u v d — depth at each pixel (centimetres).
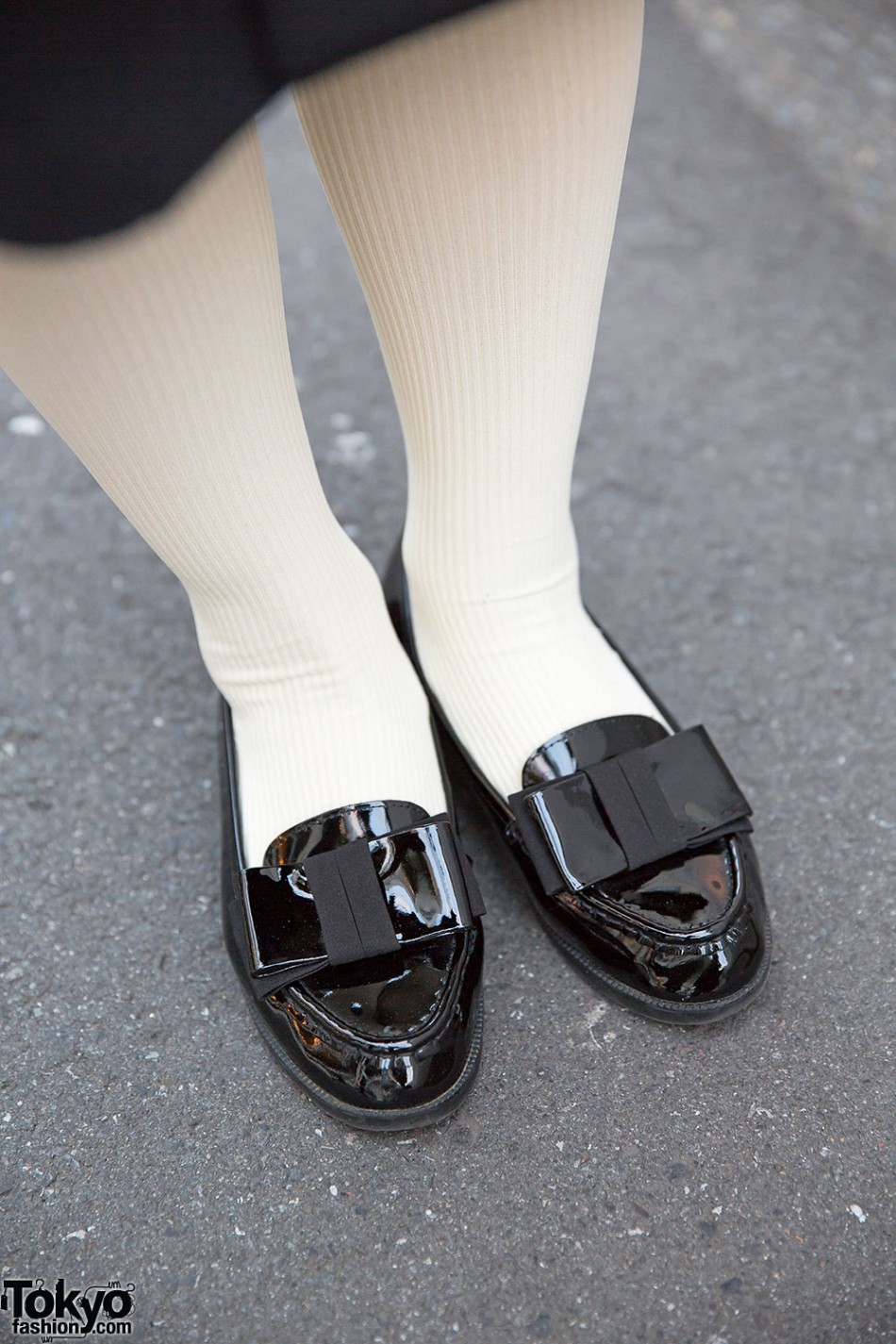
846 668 107
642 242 164
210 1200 72
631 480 129
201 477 65
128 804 98
